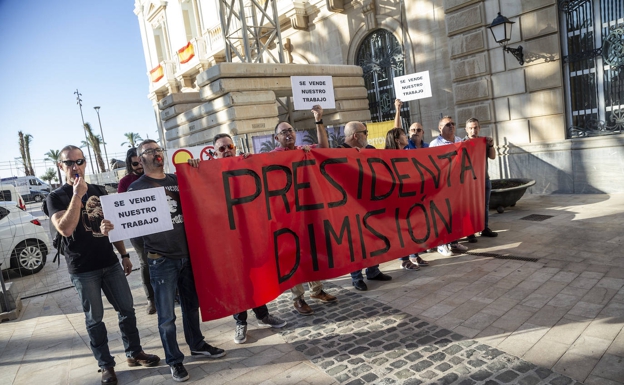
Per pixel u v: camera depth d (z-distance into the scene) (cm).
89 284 327
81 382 346
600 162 820
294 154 411
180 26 2378
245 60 1324
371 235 454
